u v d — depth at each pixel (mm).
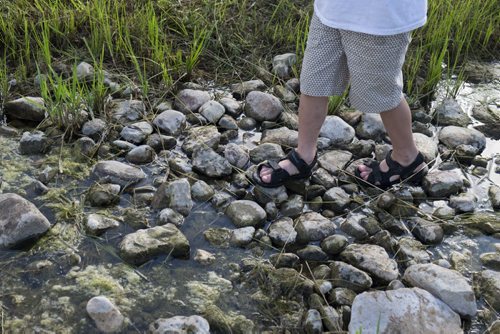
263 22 3162
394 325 1891
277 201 2312
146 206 2266
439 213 2309
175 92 2766
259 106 2660
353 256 2102
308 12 3084
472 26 3166
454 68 2986
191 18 3078
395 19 1997
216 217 2246
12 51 2811
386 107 2154
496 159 2582
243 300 1998
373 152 2564
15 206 2119
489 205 2373
